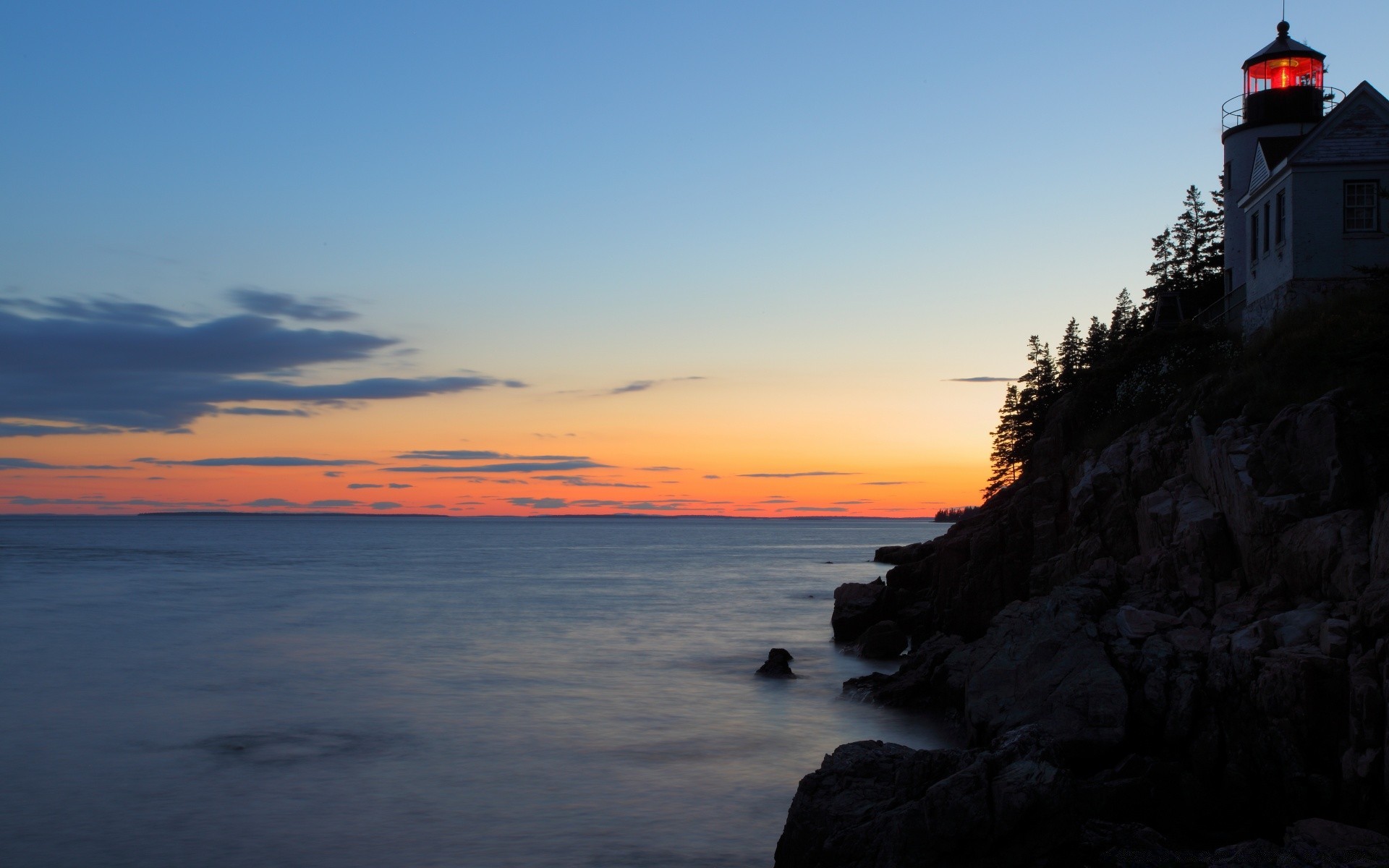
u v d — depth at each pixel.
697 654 41.03
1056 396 64.69
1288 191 34.12
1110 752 19.33
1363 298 28.73
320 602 62.78
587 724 27.69
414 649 42.09
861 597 45.66
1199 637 21.27
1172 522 26.05
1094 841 15.70
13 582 78.12
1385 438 21.83
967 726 23.20
